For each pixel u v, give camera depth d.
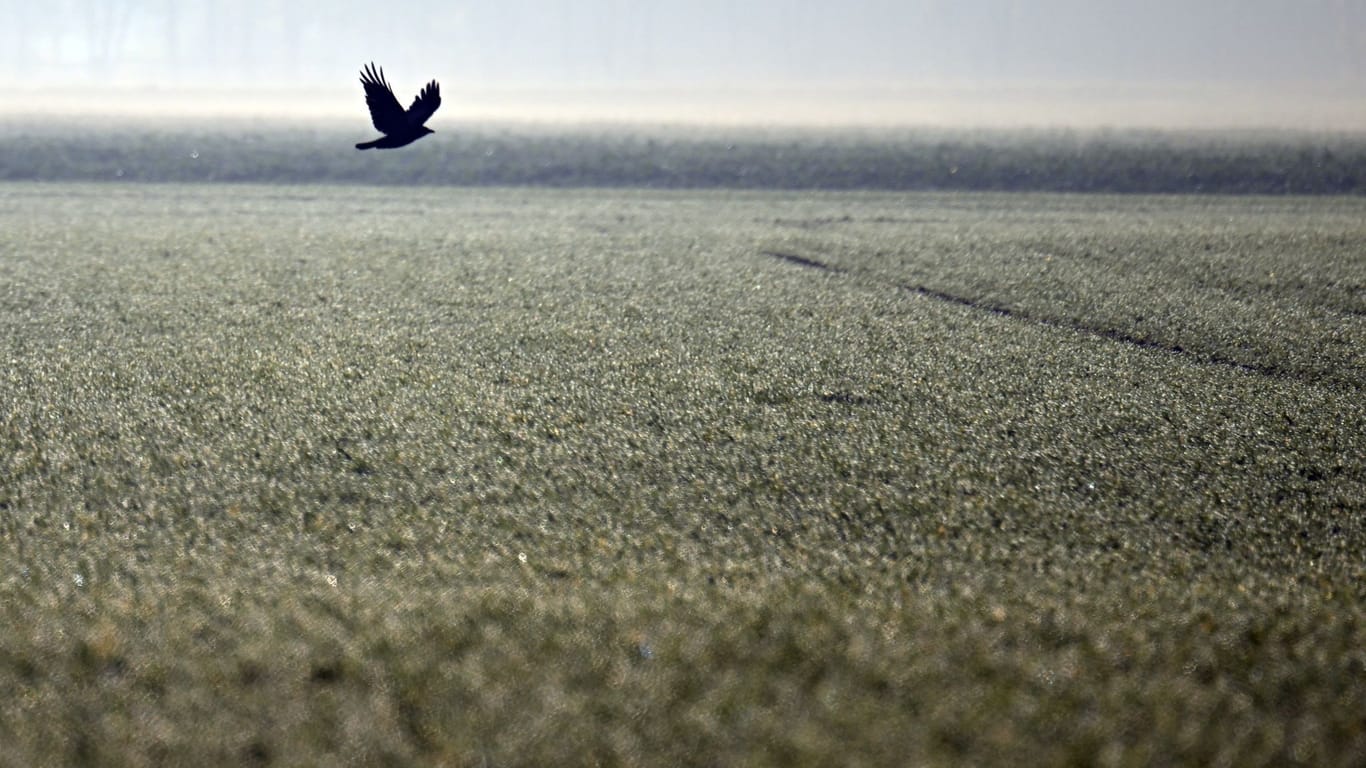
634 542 6.16
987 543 6.18
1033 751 4.36
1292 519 6.56
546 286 13.38
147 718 4.52
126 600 5.48
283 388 8.99
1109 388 9.09
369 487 6.89
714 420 8.20
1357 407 8.64
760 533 6.29
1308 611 5.50
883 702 4.68
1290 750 4.40
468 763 4.25
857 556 6.02
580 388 9.02
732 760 4.29
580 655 5.01
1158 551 6.12
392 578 5.73
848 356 10.06
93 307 12.02
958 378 9.34
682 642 5.13
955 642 5.16
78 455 7.40
